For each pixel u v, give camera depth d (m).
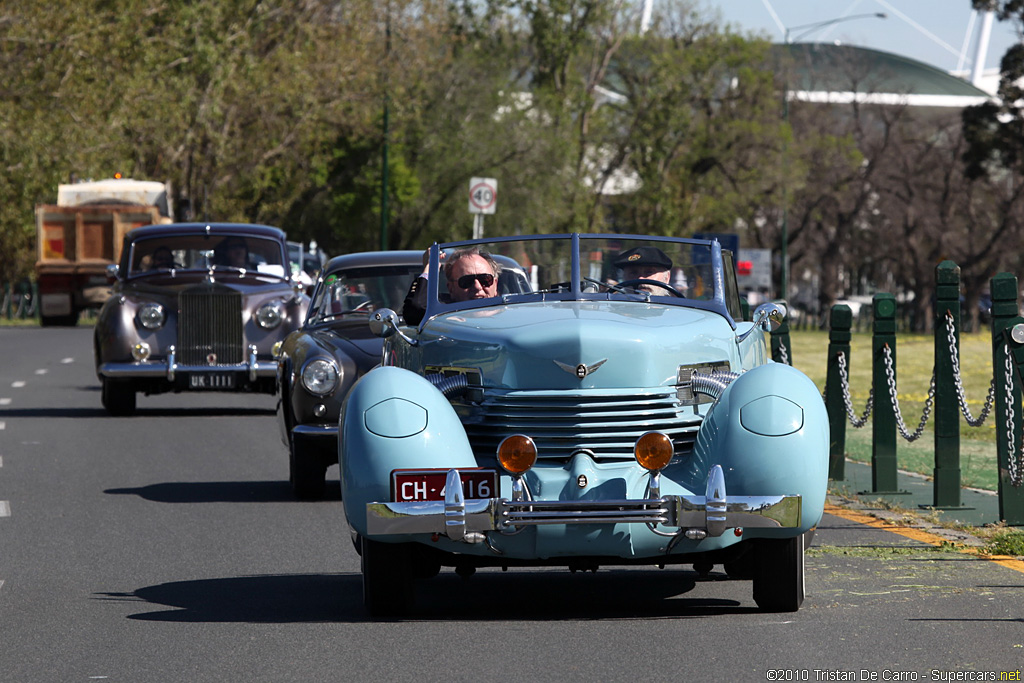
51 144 150.88
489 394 24.23
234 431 56.00
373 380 23.56
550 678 19.67
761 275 186.38
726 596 25.53
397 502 22.33
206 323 59.19
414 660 20.83
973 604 24.11
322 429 37.53
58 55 150.75
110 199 128.00
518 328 24.80
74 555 30.08
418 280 29.59
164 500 37.97
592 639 22.05
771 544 23.44
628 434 23.59
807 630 22.39
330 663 20.72
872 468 39.94
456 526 22.12
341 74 194.50
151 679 19.98
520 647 21.56
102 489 40.00
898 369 91.12
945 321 35.31
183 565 28.95
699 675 19.70
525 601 25.38
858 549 29.67
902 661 20.34
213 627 23.25
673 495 22.19
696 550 22.88
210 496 38.78
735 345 26.11
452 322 26.09
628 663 20.44
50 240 127.25
